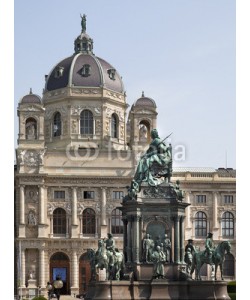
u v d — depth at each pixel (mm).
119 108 161875
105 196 150750
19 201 147500
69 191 150500
